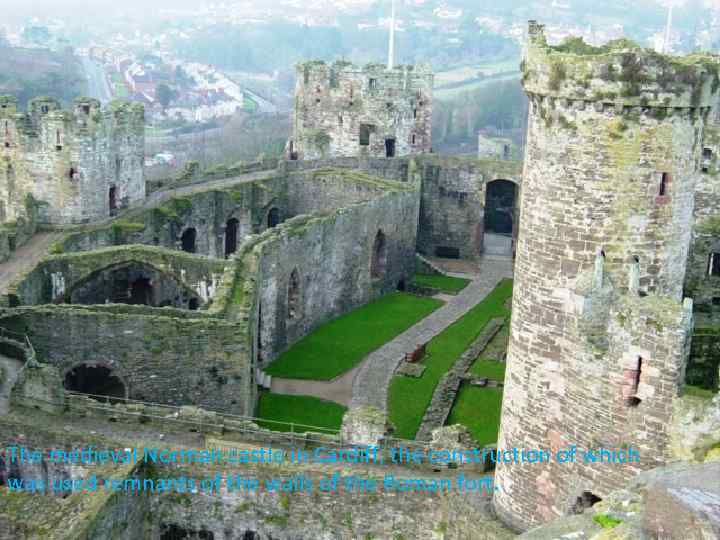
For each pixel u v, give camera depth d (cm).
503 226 10406
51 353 4641
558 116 2803
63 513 3169
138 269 6050
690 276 5247
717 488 1905
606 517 2169
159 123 17050
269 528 3541
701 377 3394
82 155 6475
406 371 5950
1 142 6581
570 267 2875
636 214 2781
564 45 3106
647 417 2673
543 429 3012
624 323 2691
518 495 3111
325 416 5209
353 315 7212
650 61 2653
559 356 2939
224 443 3609
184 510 3597
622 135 2727
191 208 7419
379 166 8988
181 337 4628
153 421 3944
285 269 6231
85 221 6612
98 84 19925
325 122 9238
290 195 8481
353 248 7244
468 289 8050
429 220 9244
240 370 4697
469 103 17450
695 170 2856
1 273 5572
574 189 2820
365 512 3447
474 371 5944
